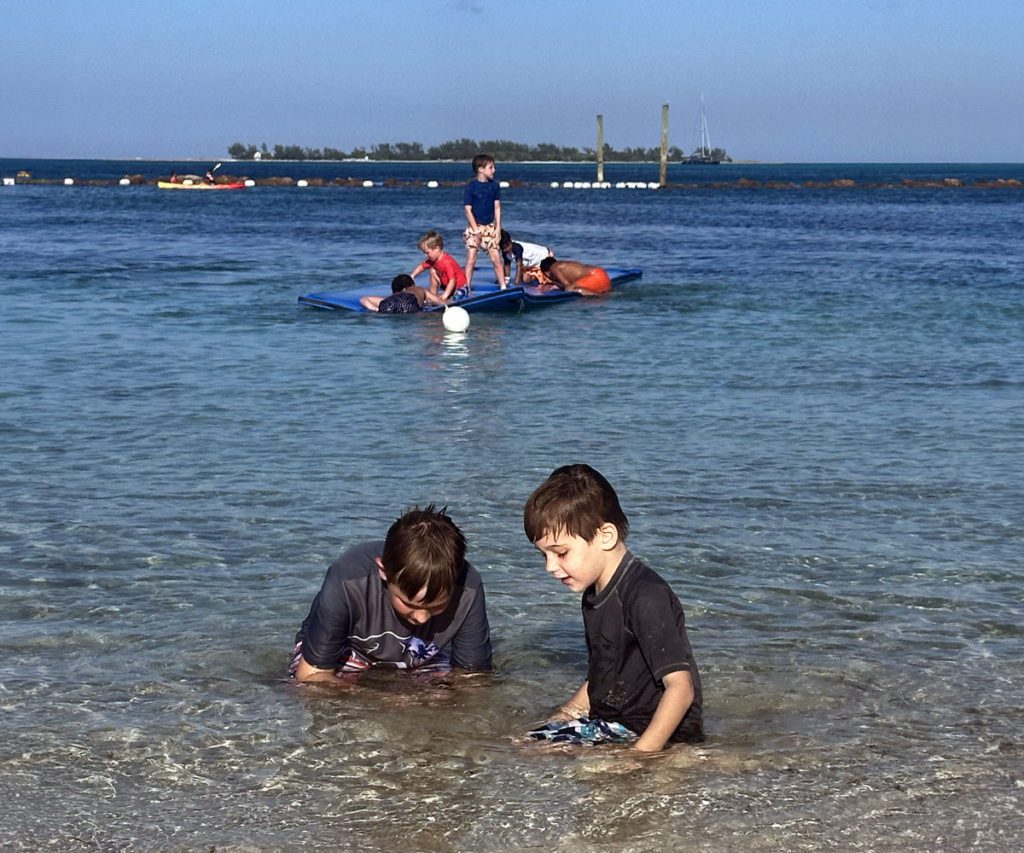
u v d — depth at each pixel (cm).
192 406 977
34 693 433
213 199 6388
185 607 525
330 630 445
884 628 507
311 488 724
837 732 408
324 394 1041
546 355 1277
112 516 659
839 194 8156
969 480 754
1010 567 588
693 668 393
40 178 10006
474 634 461
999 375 1150
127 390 1042
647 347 1335
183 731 406
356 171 18400
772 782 370
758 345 1352
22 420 909
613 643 396
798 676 457
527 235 3541
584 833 338
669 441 863
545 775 376
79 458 792
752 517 669
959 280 2109
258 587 551
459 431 894
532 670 470
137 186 8531
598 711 411
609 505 385
